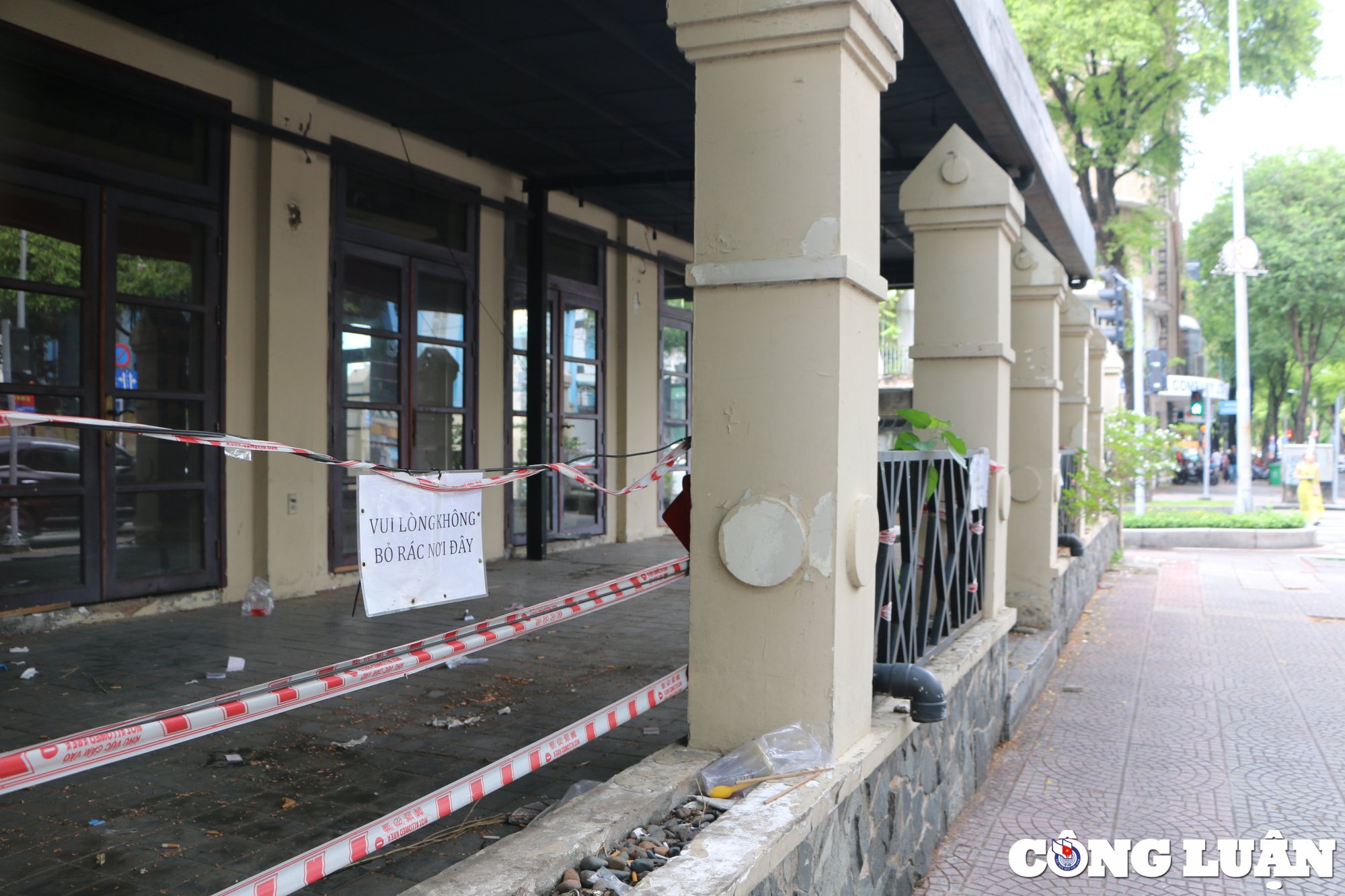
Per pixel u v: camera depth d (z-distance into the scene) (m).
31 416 1.76
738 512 2.88
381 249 8.39
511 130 8.52
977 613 5.21
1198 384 26.02
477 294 9.52
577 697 4.85
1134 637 8.42
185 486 6.80
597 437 11.54
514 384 10.23
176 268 6.80
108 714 4.33
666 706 4.75
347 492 8.09
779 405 2.86
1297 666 7.26
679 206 11.34
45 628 6.01
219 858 2.94
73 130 6.14
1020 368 7.03
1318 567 13.10
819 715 2.84
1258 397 49.97
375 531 2.49
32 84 5.91
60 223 6.07
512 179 9.93
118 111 6.40
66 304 6.13
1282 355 39.84
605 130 8.64
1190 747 5.31
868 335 3.07
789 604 2.87
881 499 3.47
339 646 5.73
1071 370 10.12
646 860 2.28
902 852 3.49
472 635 2.90
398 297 8.62
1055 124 21.78
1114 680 6.86
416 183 8.66
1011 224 5.27
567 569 9.31
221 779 3.62
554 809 2.54
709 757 2.88
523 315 10.34
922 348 5.34
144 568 6.62
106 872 2.85
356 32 6.50
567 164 9.65
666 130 8.66
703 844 2.28
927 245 5.31
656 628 6.62
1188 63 20.38
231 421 7.15
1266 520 16.25
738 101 2.90
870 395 3.09
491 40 6.60
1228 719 5.87
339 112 7.89
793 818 2.46
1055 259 6.85
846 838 2.89
